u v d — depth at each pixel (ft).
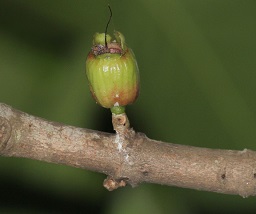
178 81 0.97
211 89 0.97
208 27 0.97
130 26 0.98
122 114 0.79
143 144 0.78
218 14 0.98
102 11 1.00
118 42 0.80
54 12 1.02
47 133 0.78
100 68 0.79
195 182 0.78
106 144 0.78
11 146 0.77
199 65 0.97
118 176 0.78
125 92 0.79
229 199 1.02
